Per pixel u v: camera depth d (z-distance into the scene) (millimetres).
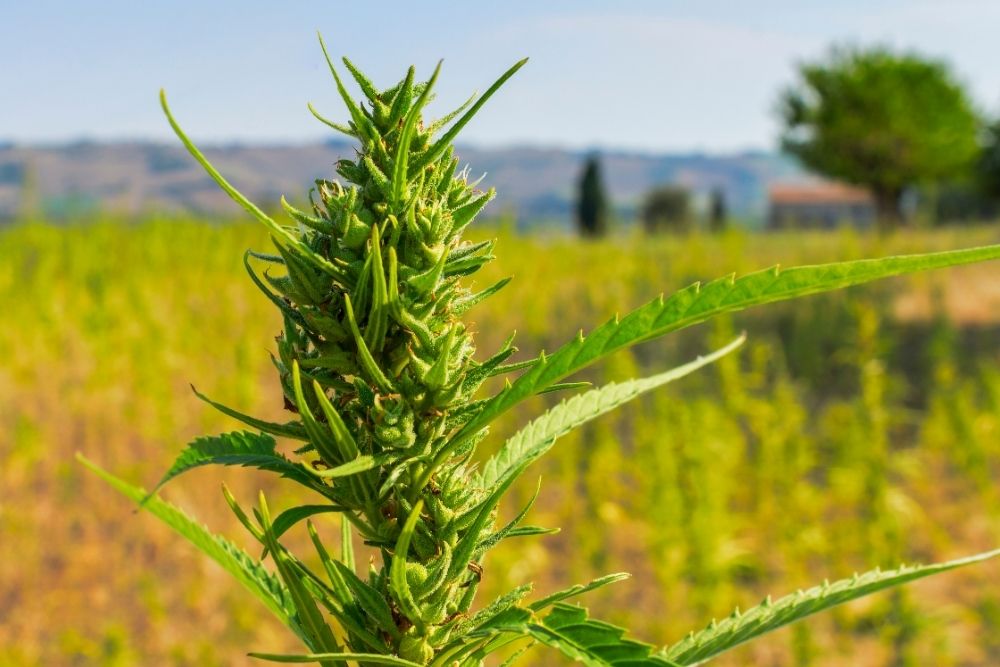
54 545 6969
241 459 1010
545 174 156000
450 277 983
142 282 12570
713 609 5941
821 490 7695
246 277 12617
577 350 858
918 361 11203
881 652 5809
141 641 5980
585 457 7574
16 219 15172
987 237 16891
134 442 8688
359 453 935
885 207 34594
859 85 32375
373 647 1007
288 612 1058
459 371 964
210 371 10078
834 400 10266
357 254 956
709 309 815
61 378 9883
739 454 7633
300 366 979
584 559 6590
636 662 803
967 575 6660
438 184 970
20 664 5562
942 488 8062
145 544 7059
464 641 949
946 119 32188
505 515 7301
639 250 14555
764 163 185250
